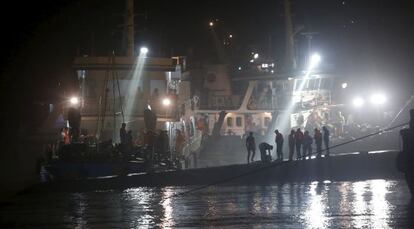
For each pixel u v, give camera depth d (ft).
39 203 106.93
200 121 204.95
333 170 151.33
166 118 172.96
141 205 100.12
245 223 76.28
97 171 140.15
